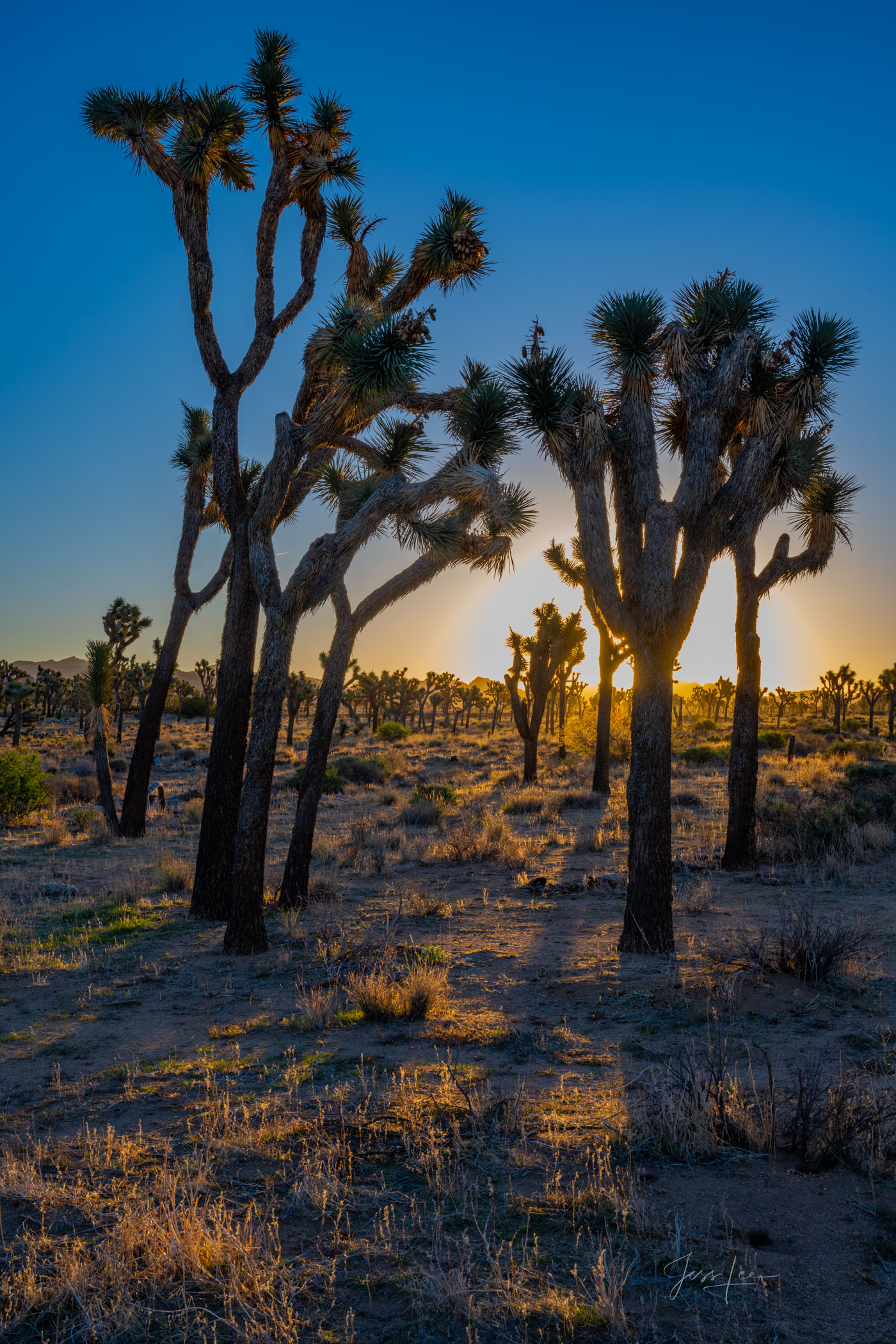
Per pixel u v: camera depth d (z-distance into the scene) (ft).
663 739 30.42
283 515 38.58
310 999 24.79
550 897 41.27
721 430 31.17
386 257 39.60
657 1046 20.18
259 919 32.27
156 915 39.50
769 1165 13.82
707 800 81.87
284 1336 9.37
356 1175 13.78
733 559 46.88
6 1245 11.75
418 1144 14.79
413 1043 21.35
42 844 63.52
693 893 38.11
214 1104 17.10
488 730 302.04
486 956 30.35
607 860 52.11
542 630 107.96
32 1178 13.82
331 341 32.71
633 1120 15.42
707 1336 9.44
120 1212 12.55
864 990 23.99
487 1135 15.19
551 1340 9.37
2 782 75.72
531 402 30.91
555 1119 15.69
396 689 297.12
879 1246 11.28
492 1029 22.02
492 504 33.81
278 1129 15.56
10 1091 18.81
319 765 41.09
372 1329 9.66
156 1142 15.39
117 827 67.97
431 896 41.27
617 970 27.32
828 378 30.17
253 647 40.09
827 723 271.90
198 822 74.59
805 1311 9.90
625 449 31.71
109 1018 24.43
